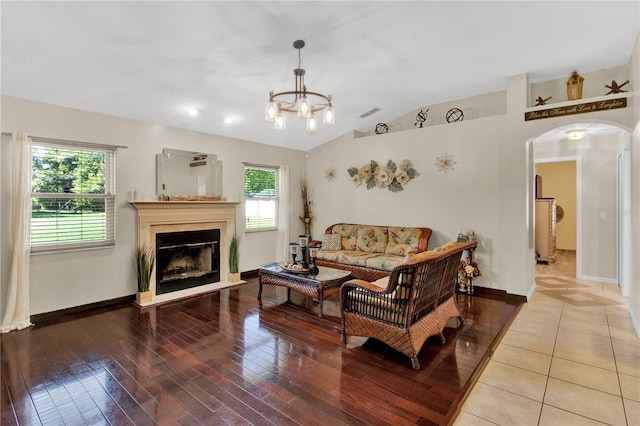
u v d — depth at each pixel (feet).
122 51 10.14
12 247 11.24
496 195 15.29
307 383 7.86
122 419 6.58
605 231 17.67
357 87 14.98
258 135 18.56
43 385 7.79
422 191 17.48
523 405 7.04
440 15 10.14
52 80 11.01
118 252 13.96
